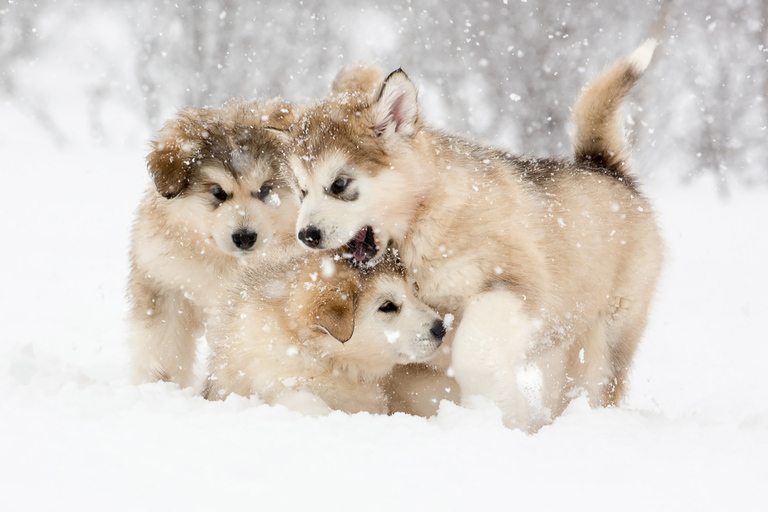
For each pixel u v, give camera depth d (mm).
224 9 24688
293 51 24906
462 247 4707
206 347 6816
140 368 5688
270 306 4883
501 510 3018
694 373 7328
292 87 24812
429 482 3270
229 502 3047
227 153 5559
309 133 4945
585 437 3906
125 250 12188
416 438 3814
